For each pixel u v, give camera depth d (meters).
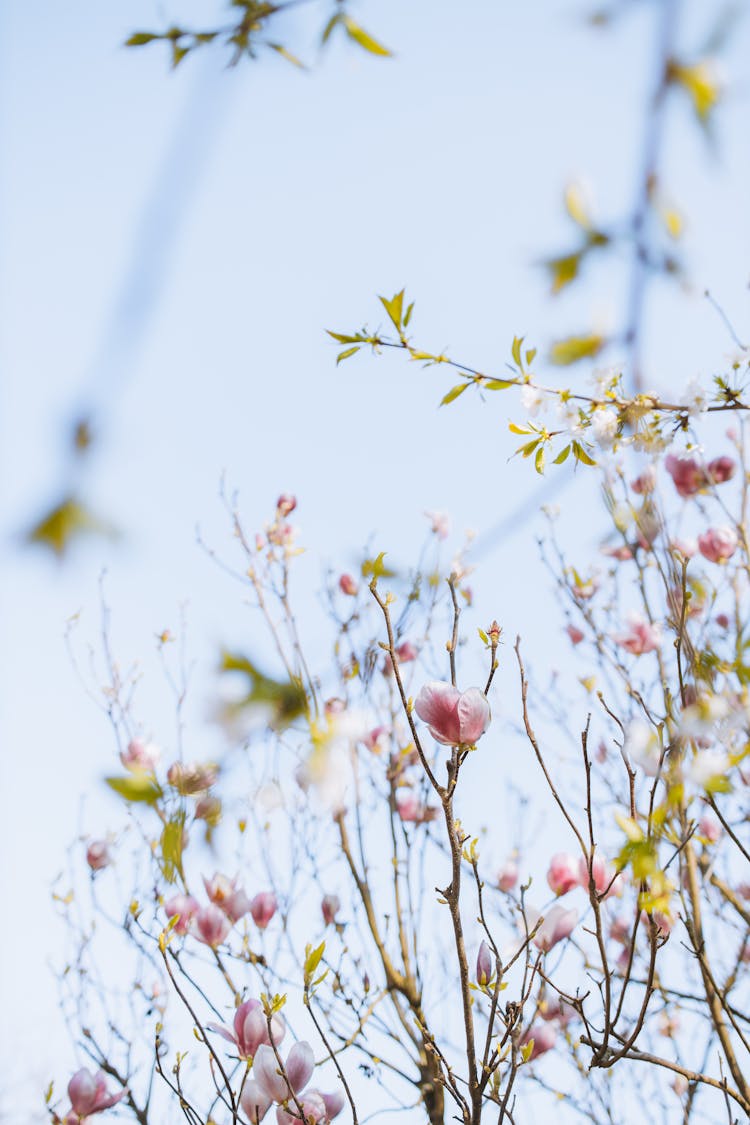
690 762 3.42
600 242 2.31
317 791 2.28
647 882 3.57
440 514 4.43
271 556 4.41
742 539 3.98
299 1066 3.80
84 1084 4.11
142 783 2.33
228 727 2.24
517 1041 3.79
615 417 3.71
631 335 2.37
